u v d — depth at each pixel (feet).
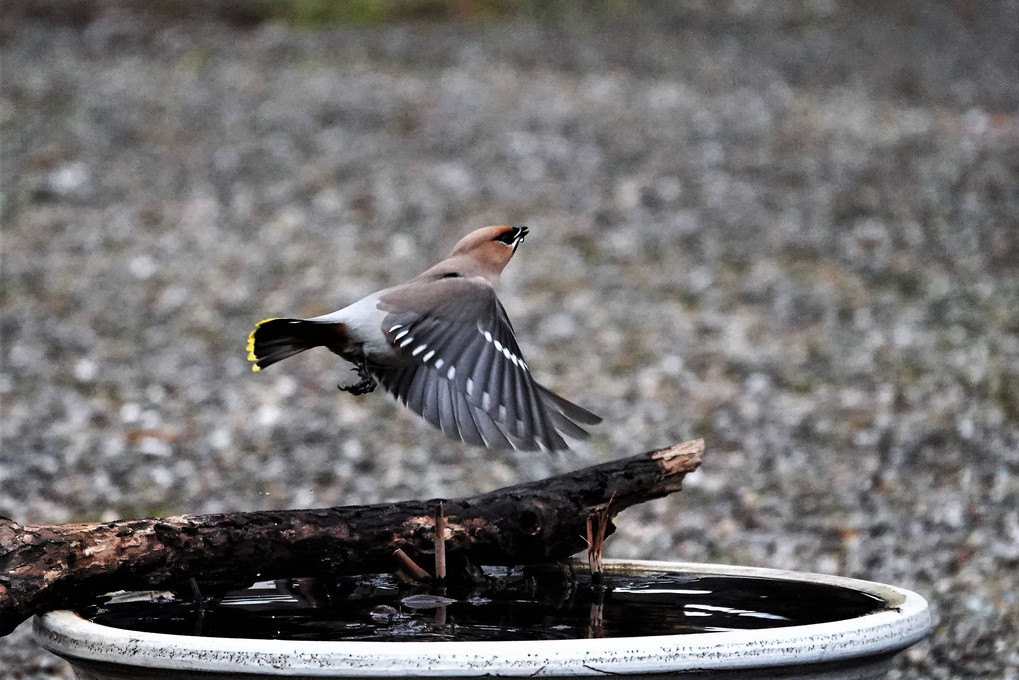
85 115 87.40
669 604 17.29
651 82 104.58
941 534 34.22
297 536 17.46
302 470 39.42
